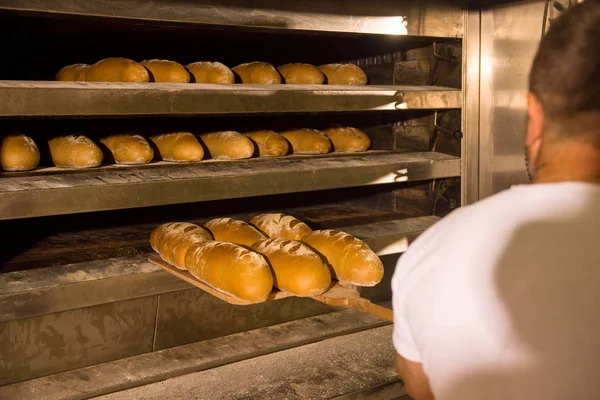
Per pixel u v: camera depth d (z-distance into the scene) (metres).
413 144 2.54
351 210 2.63
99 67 1.97
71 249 1.99
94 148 1.88
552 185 0.71
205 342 1.95
